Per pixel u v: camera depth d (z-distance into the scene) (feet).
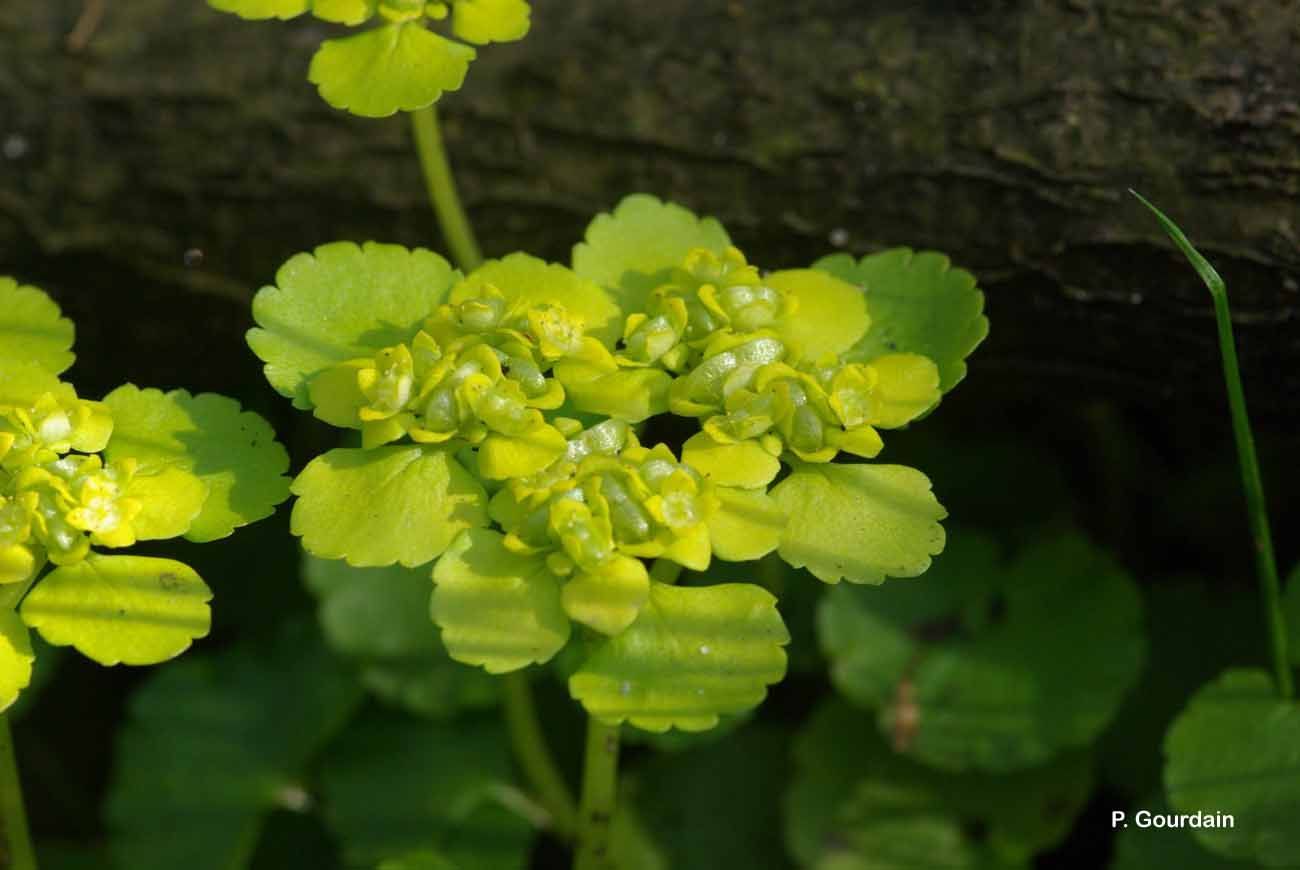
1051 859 1.08
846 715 1.08
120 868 1.08
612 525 0.89
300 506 0.90
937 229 1.03
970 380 1.07
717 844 1.08
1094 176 1.01
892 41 1.03
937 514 0.90
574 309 0.93
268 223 1.07
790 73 1.04
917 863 1.06
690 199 1.05
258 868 1.10
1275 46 0.99
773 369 0.91
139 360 1.12
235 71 1.07
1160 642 1.08
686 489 0.89
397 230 1.07
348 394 0.91
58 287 1.09
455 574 0.89
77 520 0.89
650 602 0.89
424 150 1.00
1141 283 1.01
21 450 0.90
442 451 0.91
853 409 0.91
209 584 1.13
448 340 0.92
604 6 1.06
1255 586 1.09
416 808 1.08
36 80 1.07
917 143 1.03
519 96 1.05
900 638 1.07
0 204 1.08
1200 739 0.97
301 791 1.09
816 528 0.90
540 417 0.90
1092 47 1.01
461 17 0.95
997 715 1.06
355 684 1.10
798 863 1.08
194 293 1.09
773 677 0.88
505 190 1.06
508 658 0.88
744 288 0.93
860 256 1.04
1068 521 1.11
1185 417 1.07
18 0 1.08
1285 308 1.00
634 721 0.87
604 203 1.06
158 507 0.90
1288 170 0.99
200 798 1.09
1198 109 1.00
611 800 0.95
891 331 0.95
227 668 1.11
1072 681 1.06
